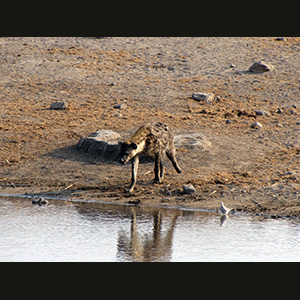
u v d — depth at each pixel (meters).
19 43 127.69
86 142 68.25
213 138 72.12
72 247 40.12
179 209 51.25
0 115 82.69
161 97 94.88
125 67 113.44
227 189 56.31
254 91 100.06
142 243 41.16
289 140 74.62
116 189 57.19
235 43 132.88
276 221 47.50
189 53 124.25
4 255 38.06
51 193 56.59
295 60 120.06
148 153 55.78
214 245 40.62
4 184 59.53
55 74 106.38
